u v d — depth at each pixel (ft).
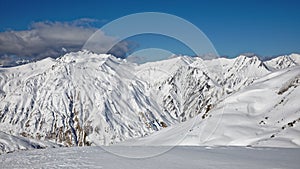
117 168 65.16
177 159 75.31
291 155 83.30
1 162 75.92
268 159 76.07
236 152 89.92
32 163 73.41
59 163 72.33
